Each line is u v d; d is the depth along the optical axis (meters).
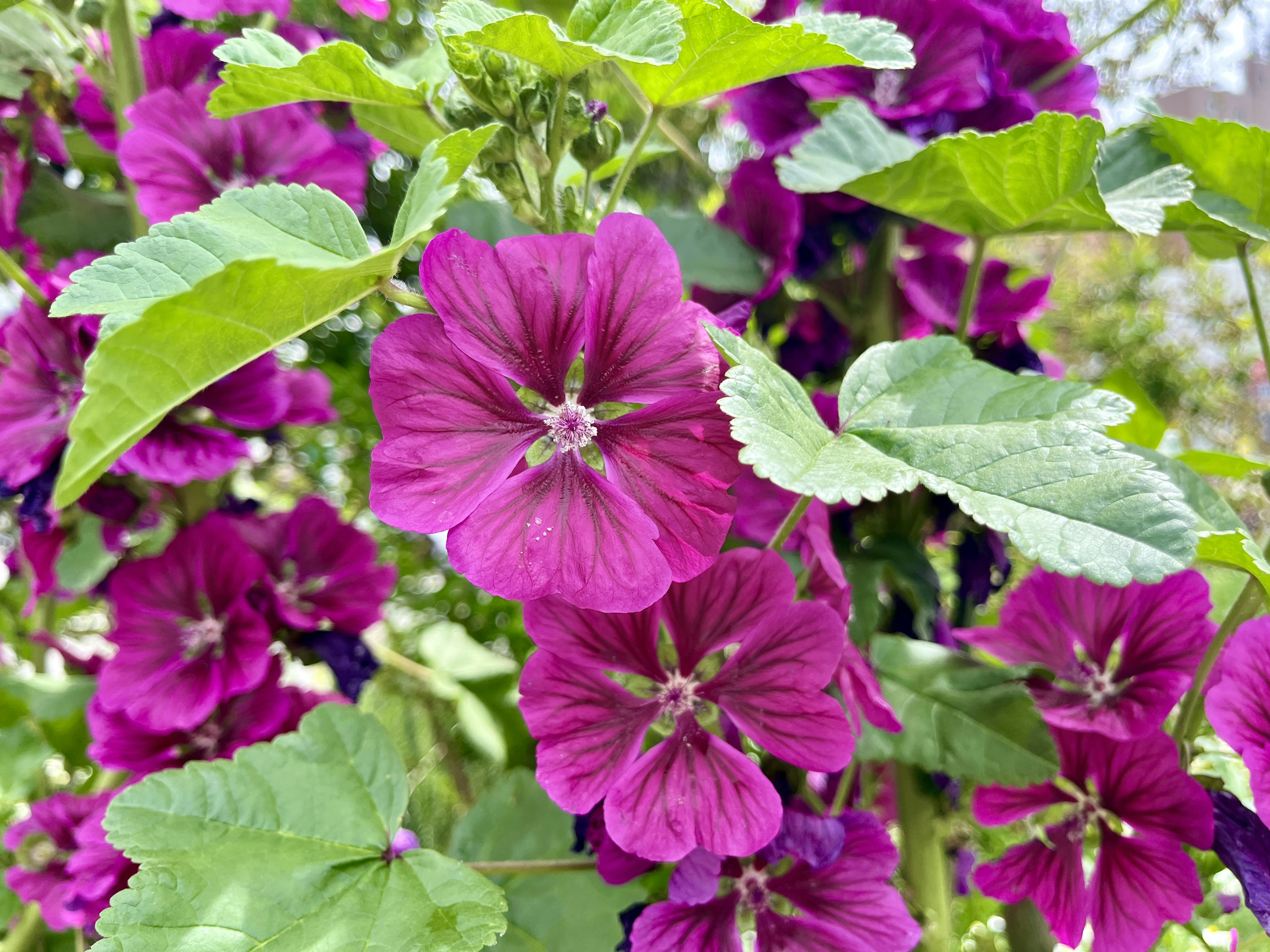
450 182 0.15
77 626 0.35
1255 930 0.20
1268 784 0.16
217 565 0.23
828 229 0.25
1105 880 0.18
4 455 0.21
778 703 0.15
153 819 0.16
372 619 0.25
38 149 0.25
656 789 0.15
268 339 0.12
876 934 0.17
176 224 0.13
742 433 0.12
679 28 0.13
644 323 0.14
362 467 0.37
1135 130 0.22
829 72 0.24
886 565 0.23
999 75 0.24
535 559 0.13
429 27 0.33
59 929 0.24
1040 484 0.12
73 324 0.22
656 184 0.37
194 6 0.23
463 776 0.36
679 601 0.15
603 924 0.21
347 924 0.16
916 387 0.15
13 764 0.29
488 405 0.13
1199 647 0.18
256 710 0.23
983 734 0.20
